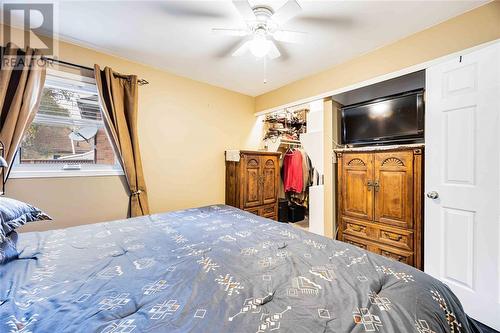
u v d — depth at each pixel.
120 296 0.75
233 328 0.61
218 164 3.19
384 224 2.18
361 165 2.38
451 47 1.70
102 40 2.02
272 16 1.50
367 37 1.96
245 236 1.38
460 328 0.72
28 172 1.83
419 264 1.93
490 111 1.48
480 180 1.53
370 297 0.74
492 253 1.47
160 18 1.72
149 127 2.54
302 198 3.91
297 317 0.65
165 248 1.19
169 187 2.71
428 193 1.80
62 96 2.09
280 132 4.02
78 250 1.15
